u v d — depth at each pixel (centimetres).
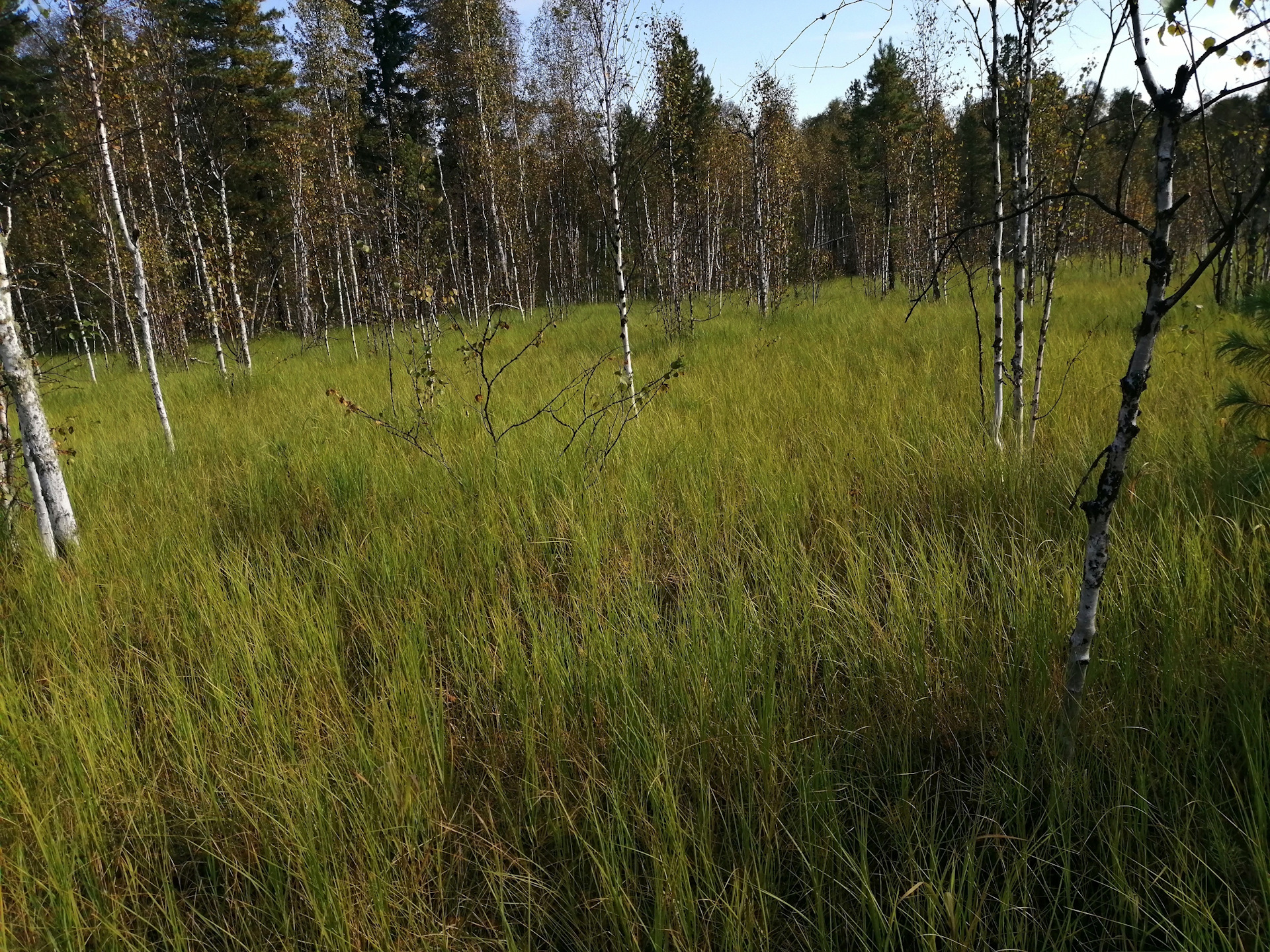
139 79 1125
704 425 623
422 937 186
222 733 263
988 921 189
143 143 1228
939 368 775
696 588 335
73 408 1116
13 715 274
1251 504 315
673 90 1524
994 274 514
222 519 509
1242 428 338
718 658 271
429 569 396
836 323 1325
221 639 323
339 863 207
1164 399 530
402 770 237
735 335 1267
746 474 479
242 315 1450
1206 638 255
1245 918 176
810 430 567
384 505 493
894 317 1334
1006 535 363
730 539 408
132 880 209
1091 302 1288
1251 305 315
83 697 288
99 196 1425
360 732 247
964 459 457
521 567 385
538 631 318
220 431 796
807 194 3769
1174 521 334
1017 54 509
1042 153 716
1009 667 258
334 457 586
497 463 527
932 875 185
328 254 2159
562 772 241
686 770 236
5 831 228
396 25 2692
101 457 692
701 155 1884
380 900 190
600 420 647
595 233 3272
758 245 1859
